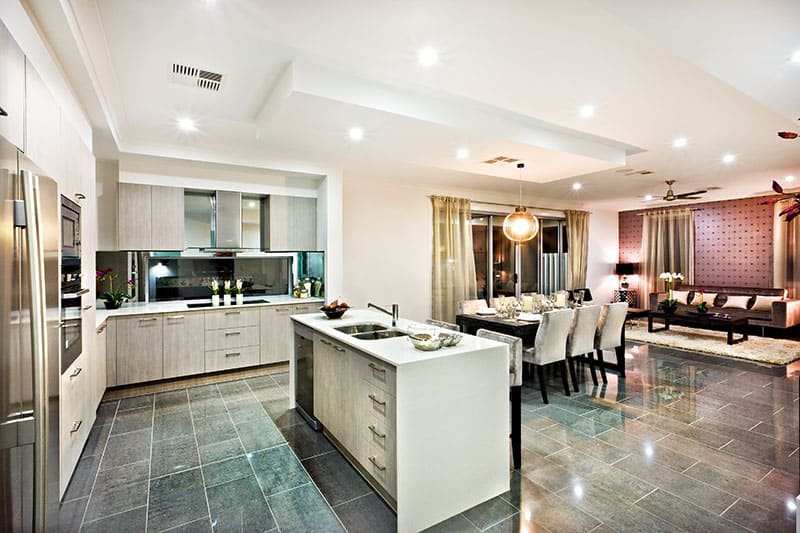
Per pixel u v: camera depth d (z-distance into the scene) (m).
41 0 1.68
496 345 2.36
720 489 2.35
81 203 2.62
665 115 3.33
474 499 2.23
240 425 3.26
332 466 2.62
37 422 1.42
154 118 3.40
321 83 2.54
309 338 3.24
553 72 2.59
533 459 2.71
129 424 3.27
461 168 4.52
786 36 1.81
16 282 1.36
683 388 4.20
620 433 3.11
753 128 3.65
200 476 2.51
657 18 1.70
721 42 1.87
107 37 2.17
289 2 1.87
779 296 6.86
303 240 5.11
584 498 2.28
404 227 6.30
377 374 2.18
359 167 5.18
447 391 2.13
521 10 1.93
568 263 8.32
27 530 1.40
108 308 4.19
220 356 4.42
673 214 8.55
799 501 1.50
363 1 1.86
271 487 2.39
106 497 2.28
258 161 4.42
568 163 4.24
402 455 1.98
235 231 4.73
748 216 7.50
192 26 2.08
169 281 4.75
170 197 4.36
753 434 3.08
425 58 2.42
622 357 4.66
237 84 2.79
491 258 7.46
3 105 1.42
